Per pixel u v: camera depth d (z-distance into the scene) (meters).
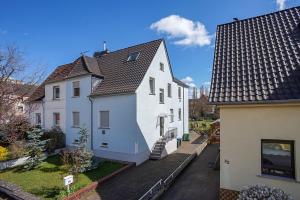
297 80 7.45
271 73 8.16
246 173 7.66
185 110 28.97
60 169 14.92
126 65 19.73
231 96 7.96
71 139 20.28
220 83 8.80
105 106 18.02
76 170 12.66
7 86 13.91
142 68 18.39
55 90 22.47
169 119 22.88
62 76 22.30
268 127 7.37
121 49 22.56
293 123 7.04
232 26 12.06
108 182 12.77
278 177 7.17
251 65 8.96
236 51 10.11
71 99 20.45
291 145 7.11
